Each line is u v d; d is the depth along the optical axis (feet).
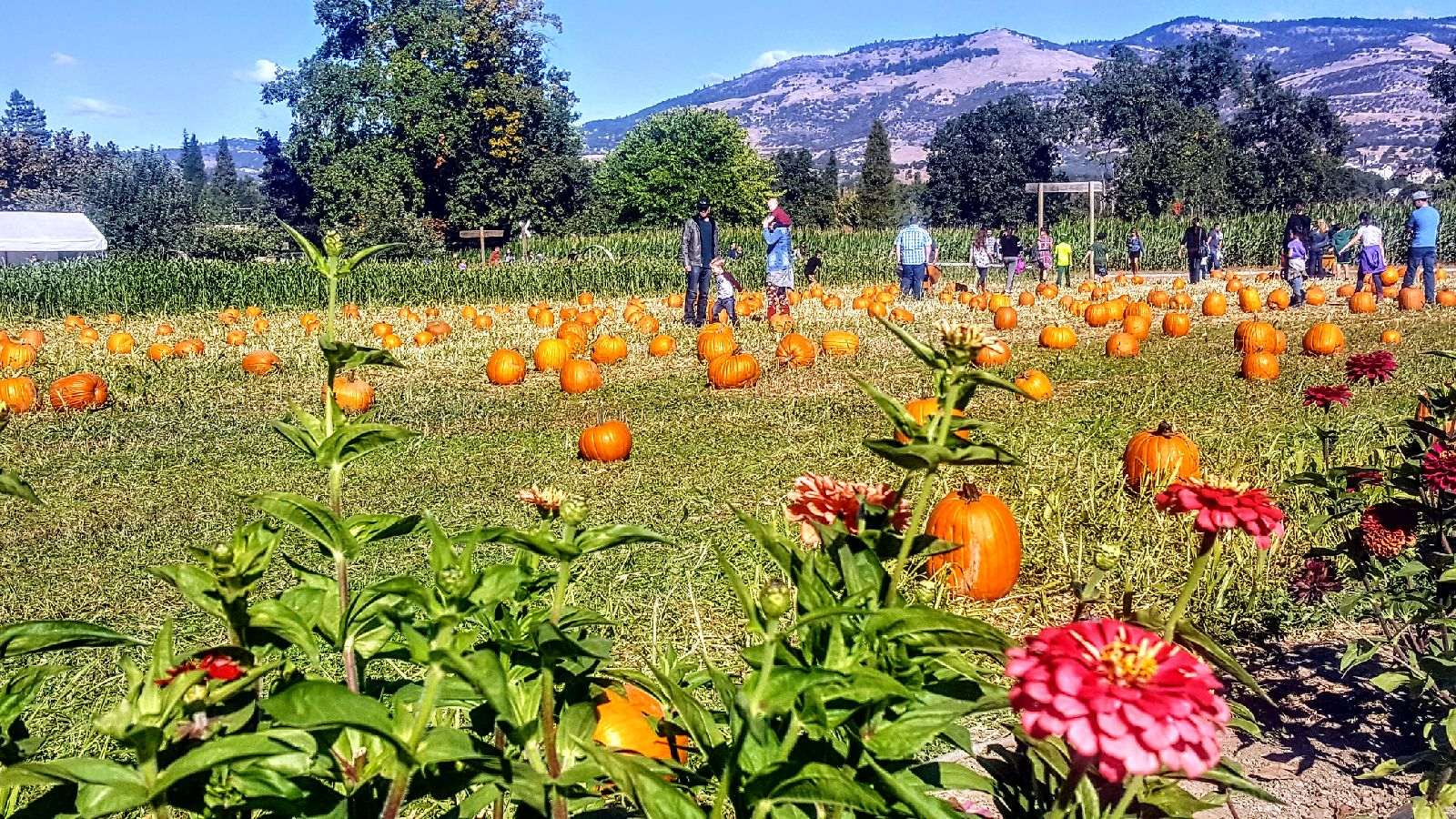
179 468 26.40
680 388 36.29
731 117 236.02
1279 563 16.89
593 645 5.54
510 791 5.16
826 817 5.54
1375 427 24.29
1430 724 10.21
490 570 4.97
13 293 78.02
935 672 5.92
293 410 6.20
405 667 13.65
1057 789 6.70
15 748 5.53
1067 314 60.70
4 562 19.11
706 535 19.31
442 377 40.40
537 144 183.73
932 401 26.50
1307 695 13.12
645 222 235.20
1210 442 25.66
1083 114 260.62
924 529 17.12
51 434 30.63
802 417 30.91
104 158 261.65
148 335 60.85
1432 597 11.12
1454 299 59.16
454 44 170.81
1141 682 4.44
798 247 120.98
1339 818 10.30
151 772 4.66
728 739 5.90
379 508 22.03
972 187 259.39
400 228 141.59
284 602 5.79
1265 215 126.31
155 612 16.52
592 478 24.41
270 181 204.64
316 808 5.25
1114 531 18.78
